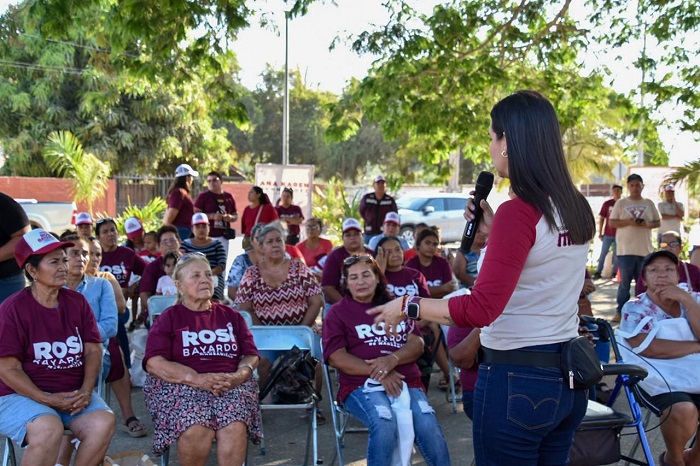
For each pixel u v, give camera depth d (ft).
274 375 15.58
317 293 20.08
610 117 87.40
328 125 40.04
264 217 38.29
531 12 34.83
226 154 102.73
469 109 35.63
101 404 13.44
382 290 15.67
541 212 7.62
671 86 37.76
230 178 116.67
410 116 35.83
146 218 59.57
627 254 32.01
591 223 7.97
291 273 19.84
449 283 23.76
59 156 69.87
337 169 136.67
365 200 40.78
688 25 34.73
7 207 16.44
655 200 49.75
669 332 14.61
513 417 7.82
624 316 15.26
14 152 86.12
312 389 15.58
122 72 33.60
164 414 13.71
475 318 7.47
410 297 8.12
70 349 13.60
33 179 73.97
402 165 103.96
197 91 40.86
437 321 7.93
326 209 63.52
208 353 14.53
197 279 14.75
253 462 16.28
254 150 138.10
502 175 8.17
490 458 8.09
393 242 20.44
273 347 17.28
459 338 14.02
